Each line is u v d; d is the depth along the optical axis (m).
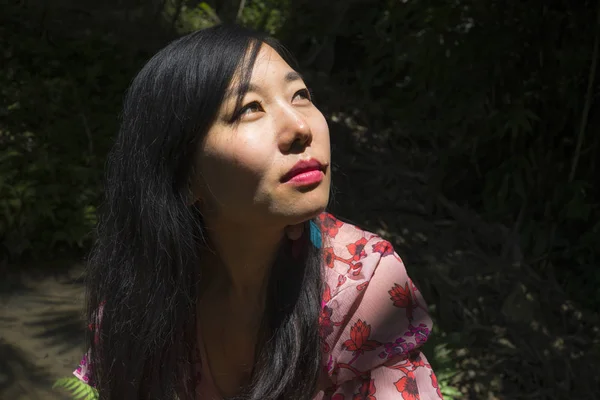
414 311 1.24
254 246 1.14
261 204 1.03
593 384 3.19
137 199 1.10
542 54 4.23
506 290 3.72
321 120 1.06
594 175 4.23
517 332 3.45
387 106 5.39
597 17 4.05
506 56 4.32
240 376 1.28
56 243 3.90
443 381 3.10
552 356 3.32
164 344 1.18
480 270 3.87
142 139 1.08
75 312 3.42
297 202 1.02
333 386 1.24
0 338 3.16
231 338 1.25
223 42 1.04
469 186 4.55
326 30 5.86
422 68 4.79
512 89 4.32
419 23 5.30
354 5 5.93
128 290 1.15
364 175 4.69
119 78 4.86
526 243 4.07
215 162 1.03
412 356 1.23
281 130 1.01
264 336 1.21
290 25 5.83
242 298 1.21
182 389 1.25
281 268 1.19
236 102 1.02
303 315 1.17
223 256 1.18
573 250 3.98
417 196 4.52
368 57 5.75
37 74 4.69
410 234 4.16
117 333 1.19
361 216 4.28
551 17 4.22
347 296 1.17
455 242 4.11
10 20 5.09
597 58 4.12
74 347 3.18
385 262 1.22
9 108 4.41
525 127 4.06
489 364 3.24
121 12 5.30
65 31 5.14
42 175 4.01
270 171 1.01
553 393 3.13
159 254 1.11
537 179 4.27
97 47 5.03
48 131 4.32
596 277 3.80
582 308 3.67
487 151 4.45
